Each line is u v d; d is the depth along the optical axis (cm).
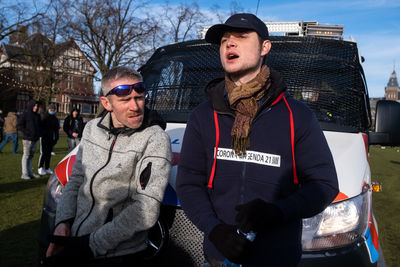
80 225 184
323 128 274
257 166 141
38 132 743
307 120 142
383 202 675
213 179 151
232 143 146
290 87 306
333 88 305
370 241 204
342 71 314
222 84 156
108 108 193
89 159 193
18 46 2950
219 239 129
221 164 148
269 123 142
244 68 147
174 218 200
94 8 2288
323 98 301
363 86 317
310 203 131
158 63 377
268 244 140
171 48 396
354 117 294
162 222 199
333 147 241
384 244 425
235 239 125
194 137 157
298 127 140
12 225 439
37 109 741
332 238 190
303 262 183
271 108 144
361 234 199
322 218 191
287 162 141
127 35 2308
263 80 143
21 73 3219
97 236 171
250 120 144
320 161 139
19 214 484
